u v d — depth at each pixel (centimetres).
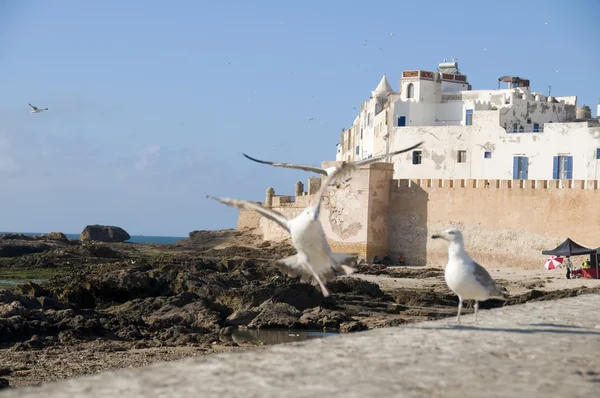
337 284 4003
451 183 5956
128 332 2856
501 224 5753
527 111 7312
